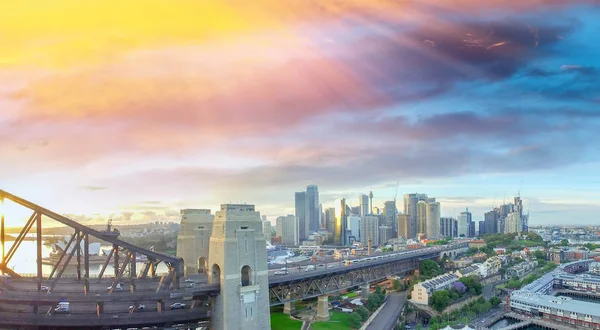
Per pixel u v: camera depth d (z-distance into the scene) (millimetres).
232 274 189125
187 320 182375
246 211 199375
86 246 172000
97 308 169750
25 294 161875
